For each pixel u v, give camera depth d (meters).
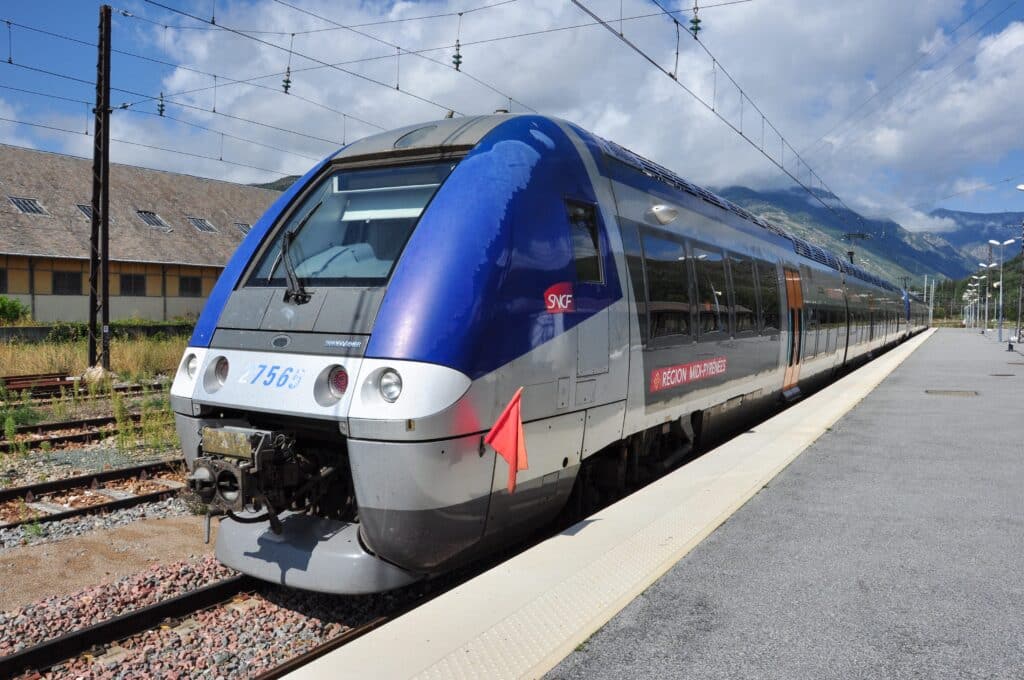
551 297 4.89
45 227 34.25
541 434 4.81
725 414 8.97
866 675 3.31
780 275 11.30
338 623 4.52
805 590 4.26
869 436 9.34
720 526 5.45
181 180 44.38
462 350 4.19
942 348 34.69
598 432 5.52
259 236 5.37
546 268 4.90
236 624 4.47
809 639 3.65
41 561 5.55
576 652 3.47
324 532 4.41
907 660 3.46
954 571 4.59
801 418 10.59
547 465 4.94
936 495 6.41
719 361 8.21
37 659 3.99
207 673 3.92
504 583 4.11
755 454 7.91
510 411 4.38
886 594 4.22
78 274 34.31
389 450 4.01
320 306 4.57
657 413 6.57
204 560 5.40
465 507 4.30
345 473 4.67
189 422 4.81
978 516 5.77
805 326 13.02
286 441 4.39
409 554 4.20
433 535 4.20
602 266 5.64
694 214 8.00
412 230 4.70
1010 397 13.66
